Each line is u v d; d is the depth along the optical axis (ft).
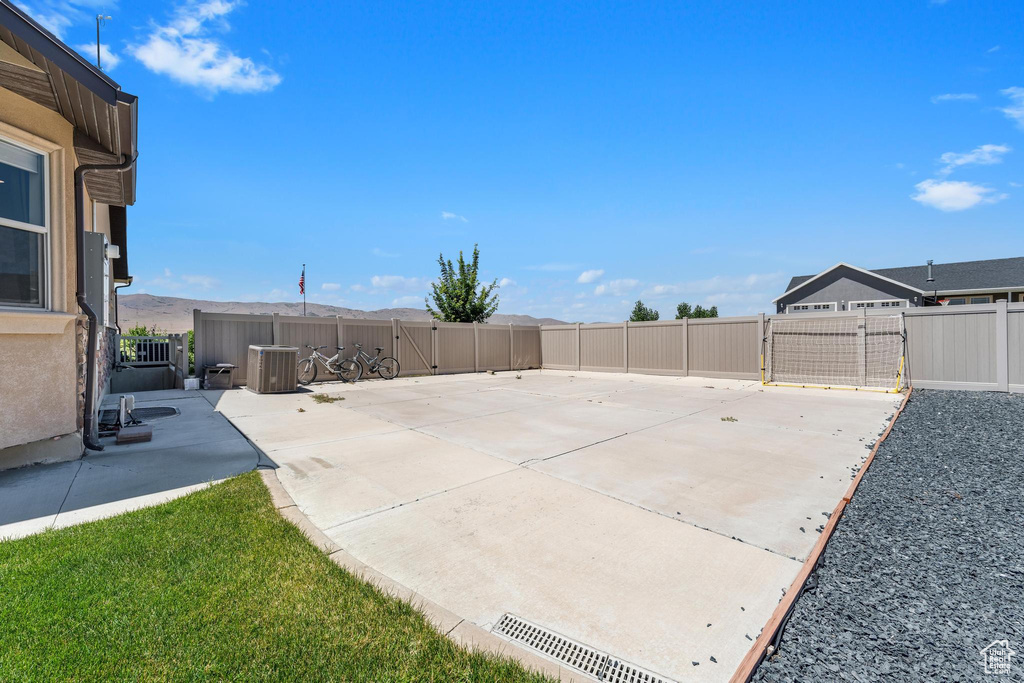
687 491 13.42
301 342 41.24
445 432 21.08
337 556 9.23
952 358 33.65
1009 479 14.12
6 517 10.60
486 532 10.61
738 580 8.68
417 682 5.84
